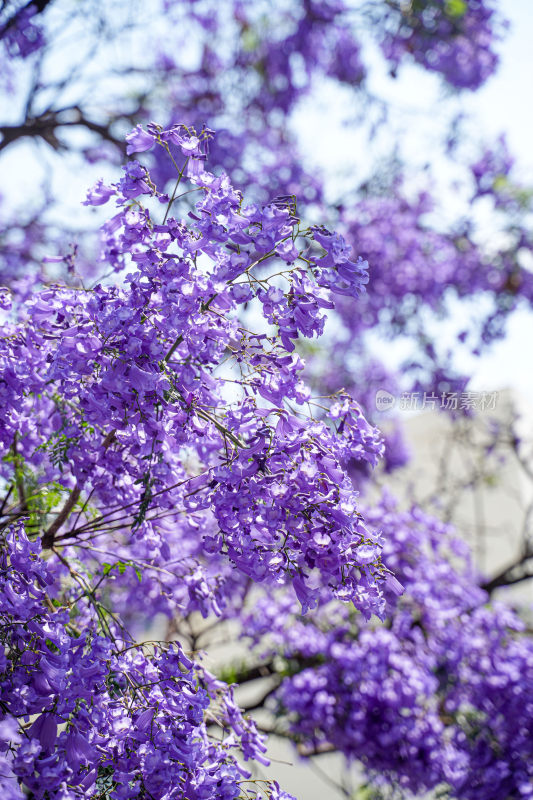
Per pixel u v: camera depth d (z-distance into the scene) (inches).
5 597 70.2
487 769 188.2
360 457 79.5
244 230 71.3
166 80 289.0
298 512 71.2
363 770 189.5
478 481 333.7
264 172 285.4
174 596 106.0
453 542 220.4
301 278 72.4
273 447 72.1
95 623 91.8
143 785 67.6
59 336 78.5
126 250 76.7
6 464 96.7
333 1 290.2
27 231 270.8
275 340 76.4
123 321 71.2
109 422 74.6
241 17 296.5
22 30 226.1
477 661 199.8
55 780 63.1
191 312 71.5
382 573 73.2
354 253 295.3
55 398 92.4
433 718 175.8
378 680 172.6
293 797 77.3
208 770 69.9
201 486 77.4
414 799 192.1
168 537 108.6
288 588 197.5
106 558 115.6
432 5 272.7
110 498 89.7
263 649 200.1
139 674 75.5
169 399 72.7
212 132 78.6
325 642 185.8
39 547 74.2
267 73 304.3
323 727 177.9
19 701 66.8
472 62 282.8
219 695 101.0
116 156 266.4
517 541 409.1
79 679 68.2
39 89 239.3
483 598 217.6
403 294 305.0
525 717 191.8
